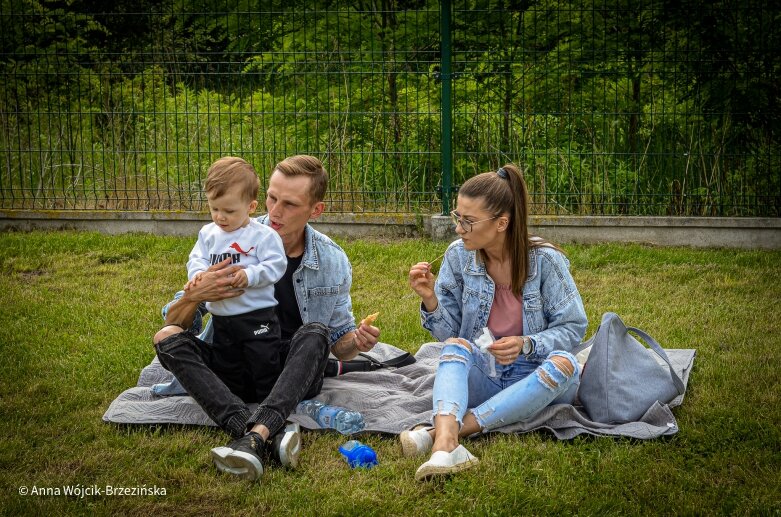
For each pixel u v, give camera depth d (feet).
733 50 26.99
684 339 17.22
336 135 27.99
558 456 11.75
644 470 11.42
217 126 29.58
